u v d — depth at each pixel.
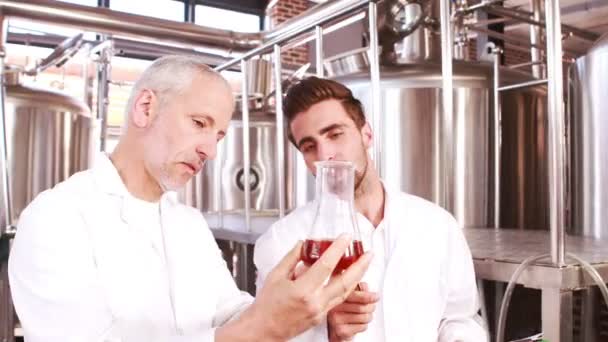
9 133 3.80
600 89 1.98
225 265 1.36
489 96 2.47
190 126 1.05
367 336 1.30
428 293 1.33
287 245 1.40
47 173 3.99
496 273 1.45
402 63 2.55
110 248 1.05
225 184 3.99
